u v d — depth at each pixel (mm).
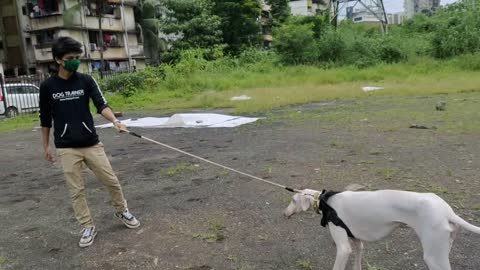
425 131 7871
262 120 10562
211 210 4664
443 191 4676
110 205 5133
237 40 38219
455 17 24672
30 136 11625
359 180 5281
